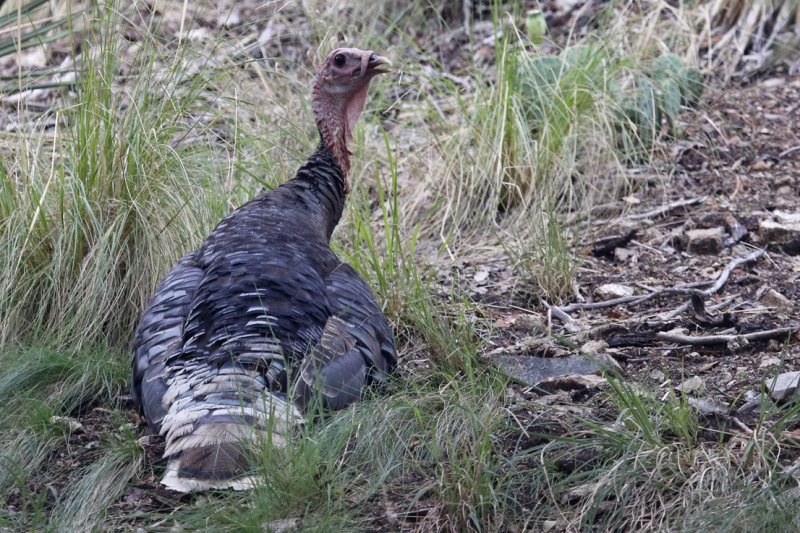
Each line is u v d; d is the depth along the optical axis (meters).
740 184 12.70
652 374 8.84
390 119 14.19
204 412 6.74
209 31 14.73
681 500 6.73
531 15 14.72
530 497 7.06
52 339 9.41
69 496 7.34
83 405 8.83
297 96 13.52
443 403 8.02
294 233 8.20
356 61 9.07
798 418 7.65
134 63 10.58
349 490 7.16
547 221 11.80
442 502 6.88
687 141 13.66
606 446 7.29
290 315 7.35
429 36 17.03
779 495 6.47
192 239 9.88
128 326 9.82
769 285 10.55
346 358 7.53
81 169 9.94
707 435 7.55
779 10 16.12
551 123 12.88
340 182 9.23
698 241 11.35
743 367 8.78
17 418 8.34
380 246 11.27
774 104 14.58
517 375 8.93
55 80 14.24
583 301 10.52
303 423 7.09
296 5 15.06
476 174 12.56
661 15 16.45
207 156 10.86
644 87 13.61
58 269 9.45
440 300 10.32
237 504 6.78
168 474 6.59
